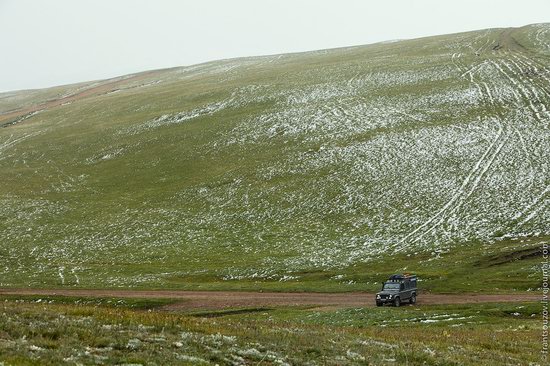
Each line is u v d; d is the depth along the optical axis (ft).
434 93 344.08
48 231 237.45
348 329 89.92
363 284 155.53
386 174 249.55
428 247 182.70
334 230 210.18
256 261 188.03
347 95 368.27
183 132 347.77
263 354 57.67
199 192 263.90
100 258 204.85
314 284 159.12
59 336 54.34
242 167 284.82
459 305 126.31
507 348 79.36
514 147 254.47
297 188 250.98
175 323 69.72
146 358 49.49
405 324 107.96
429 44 517.14
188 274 180.65
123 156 329.52
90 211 257.96
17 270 192.95
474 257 167.63
